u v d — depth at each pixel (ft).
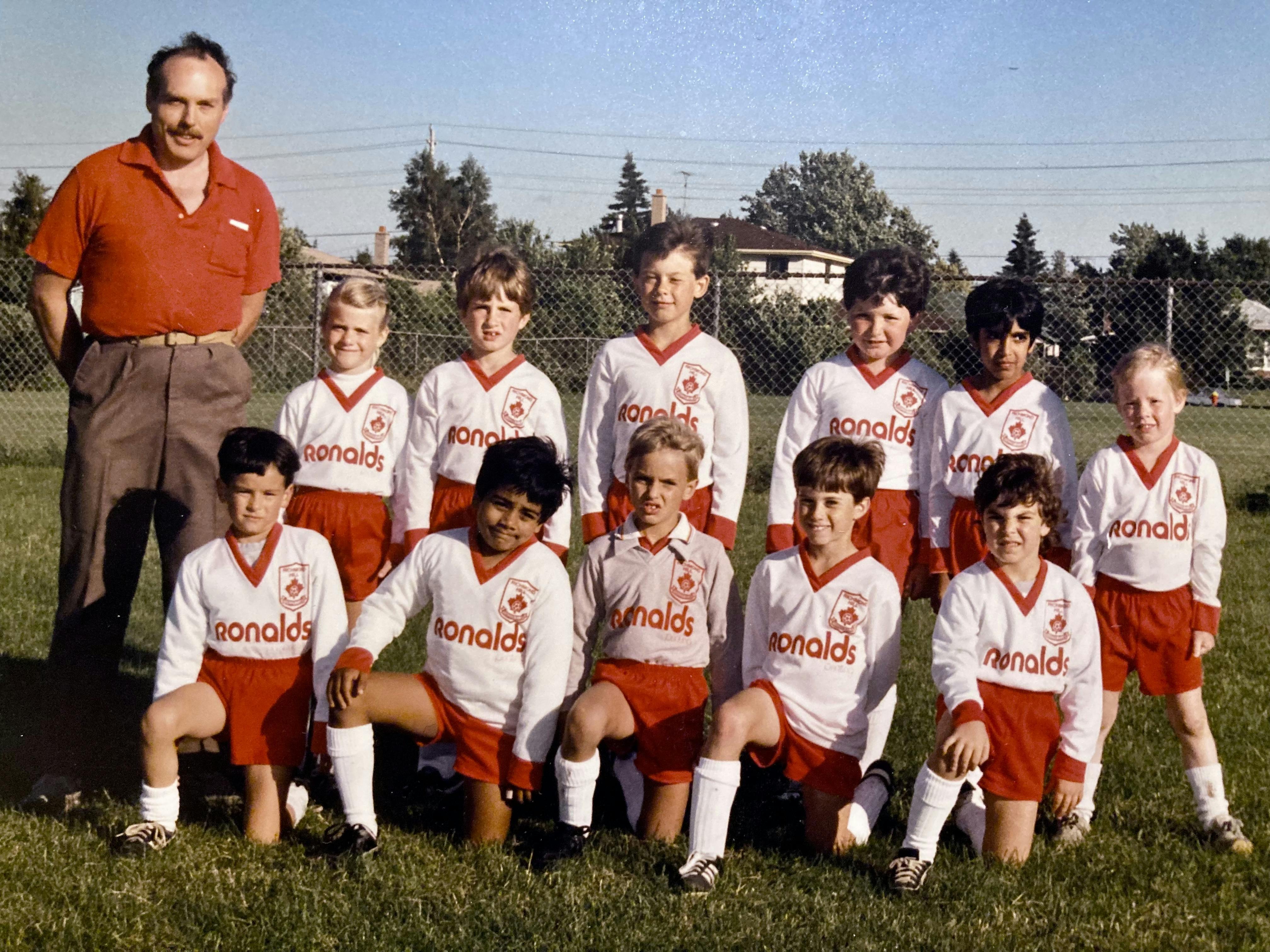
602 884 10.68
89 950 9.16
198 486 13.11
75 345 13.48
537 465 11.60
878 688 12.05
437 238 175.42
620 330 59.62
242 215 13.48
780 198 202.28
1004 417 14.03
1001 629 11.75
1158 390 12.80
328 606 11.85
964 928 10.02
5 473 40.19
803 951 9.48
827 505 11.89
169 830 11.16
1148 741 15.30
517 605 11.69
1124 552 12.92
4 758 13.64
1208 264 118.21
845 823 11.97
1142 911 10.43
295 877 10.47
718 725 11.27
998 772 11.64
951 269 174.09
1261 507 39.68
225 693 11.61
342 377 14.99
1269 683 17.98
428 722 11.82
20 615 19.88
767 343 55.52
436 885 10.51
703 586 12.48
